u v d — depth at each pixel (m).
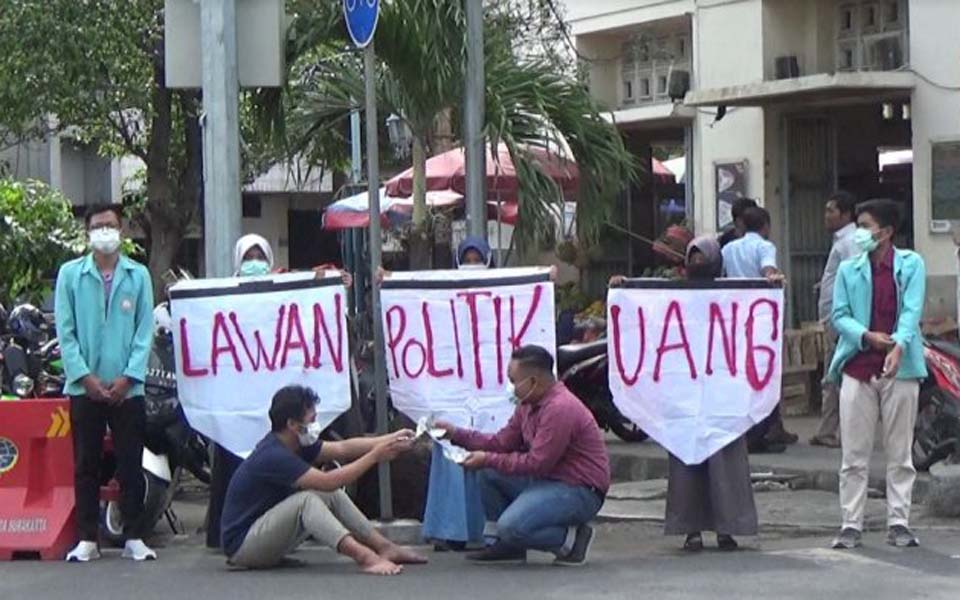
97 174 35.25
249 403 11.73
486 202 15.56
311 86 17.72
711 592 9.86
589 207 17.22
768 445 15.26
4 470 11.82
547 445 10.62
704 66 21.17
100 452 11.48
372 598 9.81
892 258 11.31
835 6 20.11
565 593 9.88
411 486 12.20
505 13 23.39
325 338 11.74
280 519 10.75
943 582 10.09
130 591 10.23
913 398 11.27
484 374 11.64
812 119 20.62
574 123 16.67
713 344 11.45
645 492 13.98
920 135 18.73
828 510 12.91
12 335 14.21
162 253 26.00
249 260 12.55
